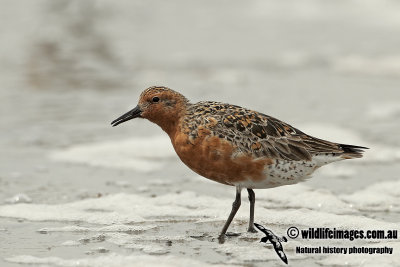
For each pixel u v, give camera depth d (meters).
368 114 18.45
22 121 17.62
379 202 11.84
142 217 11.04
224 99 20.20
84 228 10.38
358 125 17.36
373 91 21.19
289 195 12.12
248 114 10.15
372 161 14.51
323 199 11.85
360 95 20.67
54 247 9.45
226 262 8.86
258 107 19.31
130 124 17.75
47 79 22.02
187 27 30.80
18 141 16.06
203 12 33.75
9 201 11.88
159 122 10.55
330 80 22.67
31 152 15.27
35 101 19.52
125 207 11.48
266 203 11.84
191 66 24.52
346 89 21.45
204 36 29.22
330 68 24.22
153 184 13.10
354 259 8.96
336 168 14.06
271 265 8.78
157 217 11.06
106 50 26.42
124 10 33.31
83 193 12.44
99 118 18.08
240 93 20.98
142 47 27.09
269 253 9.22
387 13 32.28
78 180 13.30
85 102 19.61
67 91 20.75
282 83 22.30
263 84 22.16
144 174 13.80
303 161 10.12
